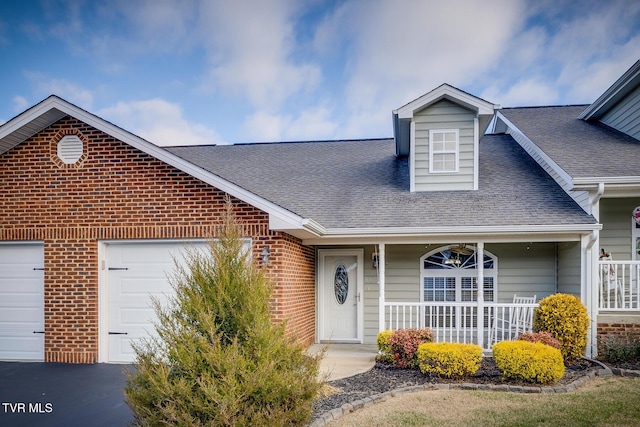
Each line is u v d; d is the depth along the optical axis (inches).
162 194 344.5
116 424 217.6
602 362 331.9
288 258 351.9
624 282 383.2
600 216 414.9
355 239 394.9
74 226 349.1
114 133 342.3
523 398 251.6
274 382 171.5
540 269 434.9
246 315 176.9
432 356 293.6
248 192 326.3
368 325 455.8
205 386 162.6
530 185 437.1
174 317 177.3
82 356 341.4
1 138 338.6
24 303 353.1
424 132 451.8
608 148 424.2
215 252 185.9
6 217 354.3
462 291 444.5
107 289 350.6
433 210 401.7
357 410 234.7
